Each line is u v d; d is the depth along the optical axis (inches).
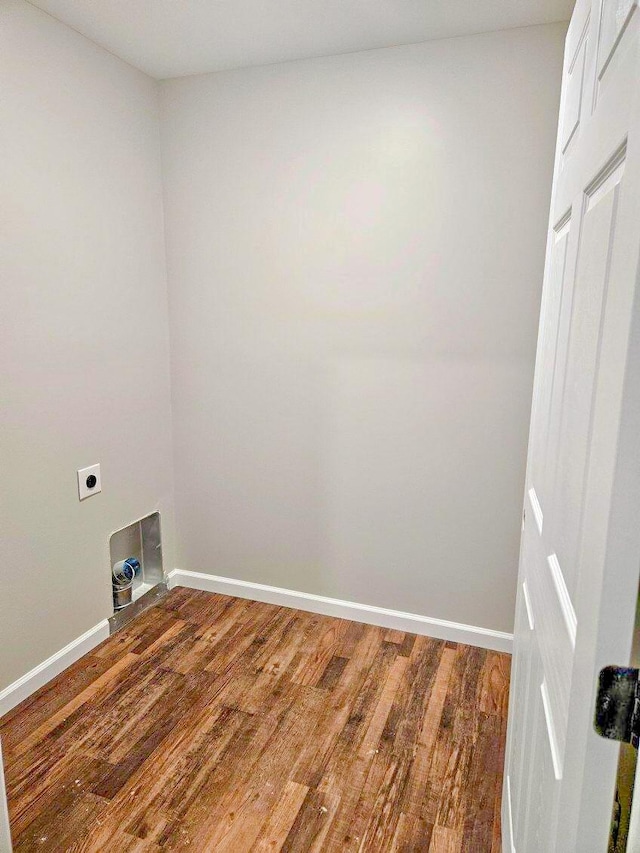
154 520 106.0
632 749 23.2
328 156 88.4
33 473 78.3
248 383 100.6
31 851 57.9
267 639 95.5
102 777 66.9
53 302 79.0
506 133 79.5
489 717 77.2
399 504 95.3
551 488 41.1
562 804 28.3
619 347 22.5
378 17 73.6
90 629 91.7
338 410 95.8
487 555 91.9
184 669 87.3
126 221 91.5
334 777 67.3
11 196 71.4
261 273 95.9
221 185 95.3
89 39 80.6
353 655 91.3
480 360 86.5
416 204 85.4
